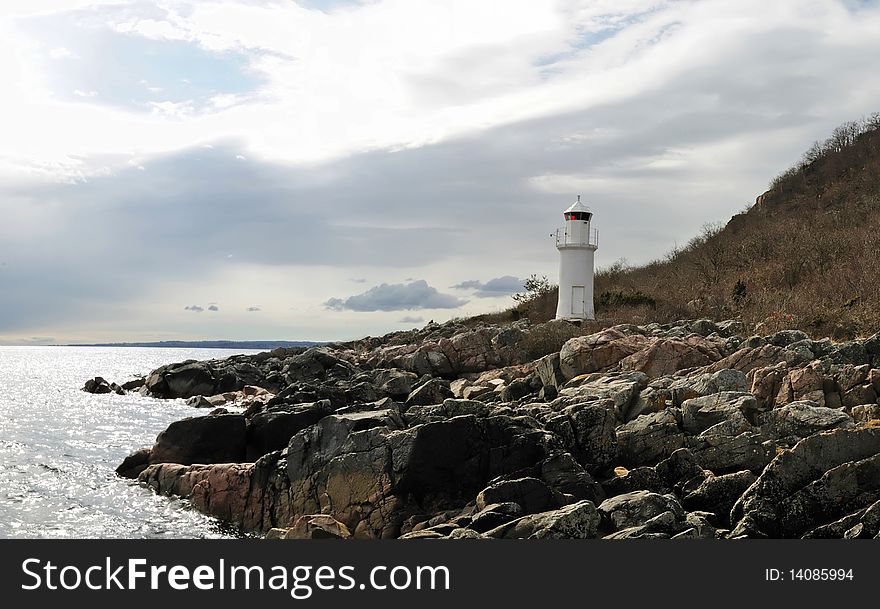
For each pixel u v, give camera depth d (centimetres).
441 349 4581
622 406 2450
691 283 6356
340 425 2217
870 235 5641
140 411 4819
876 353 2752
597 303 6350
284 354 6278
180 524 2267
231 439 2714
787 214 8069
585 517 1695
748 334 4116
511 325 5294
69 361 17725
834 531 1664
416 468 2056
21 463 3147
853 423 2016
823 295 4753
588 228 5816
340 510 2116
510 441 2142
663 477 2058
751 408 2208
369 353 5853
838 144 8925
